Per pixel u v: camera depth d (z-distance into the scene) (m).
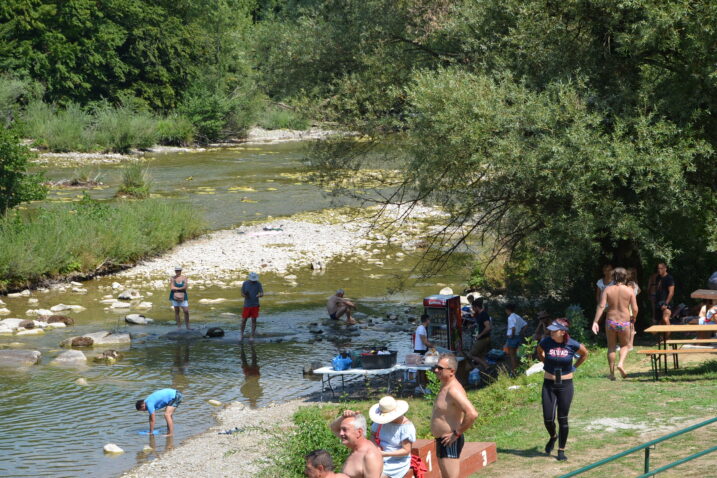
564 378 9.89
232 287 28.45
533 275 21.59
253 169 59.34
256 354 20.58
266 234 36.97
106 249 30.27
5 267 27.00
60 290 27.83
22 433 14.57
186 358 20.16
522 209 18.31
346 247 34.97
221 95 83.00
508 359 19.05
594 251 17.61
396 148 19.95
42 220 30.69
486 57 18.55
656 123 15.85
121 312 24.98
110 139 69.06
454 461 8.05
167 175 54.97
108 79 80.75
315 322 23.91
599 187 16.25
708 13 16.06
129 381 18.09
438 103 16.16
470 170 16.53
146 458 13.36
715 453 9.23
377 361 16.55
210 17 87.12
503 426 11.95
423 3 21.02
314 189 49.69
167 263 31.92
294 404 16.30
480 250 29.58
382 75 20.84
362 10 21.66
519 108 15.83
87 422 15.25
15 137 31.84
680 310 18.12
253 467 12.59
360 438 7.12
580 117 15.67
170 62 84.00
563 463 9.70
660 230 17.08
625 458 9.48
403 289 28.00
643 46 16.83
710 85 16.67
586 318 19.50
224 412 15.92
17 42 74.19
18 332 22.34
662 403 11.77
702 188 17.48
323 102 21.52
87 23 76.25
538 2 17.81
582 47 17.84
